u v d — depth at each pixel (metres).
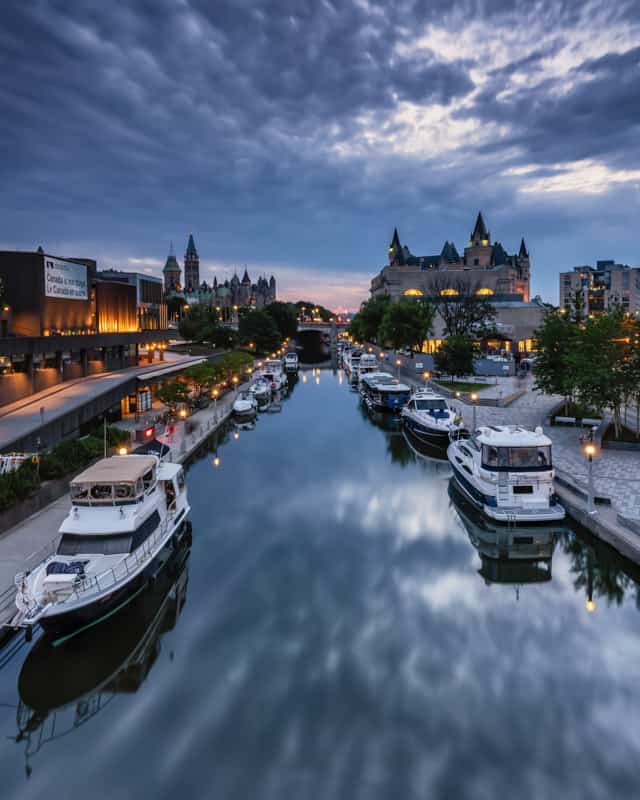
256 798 11.94
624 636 17.94
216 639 17.84
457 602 20.17
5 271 49.47
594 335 36.53
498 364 82.19
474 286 164.00
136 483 20.05
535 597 20.56
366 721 14.16
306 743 13.45
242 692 15.30
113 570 17.67
